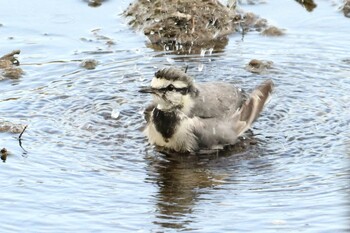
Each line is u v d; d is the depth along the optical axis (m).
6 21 20.06
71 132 15.12
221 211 12.37
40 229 11.91
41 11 20.66
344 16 20.27
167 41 19.36
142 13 20.19
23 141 14.71
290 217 12.11
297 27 19.80
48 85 17.02
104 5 21.09
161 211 12.41
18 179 13.34
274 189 13.05
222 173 13.72
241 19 20.17
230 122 14.84
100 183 13.29
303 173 13.58
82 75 17.44
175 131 14.43
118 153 14.41
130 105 16.17
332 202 12.49
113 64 17.98
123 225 12.02
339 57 18.16
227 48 18.89
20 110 15.90
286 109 15.95
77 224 12.04
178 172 13.78
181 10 19.95
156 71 15.98
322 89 16.75
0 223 12.05
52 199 12.74
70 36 19.38
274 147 14.57
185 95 14.58
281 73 17.44
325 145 14.55
